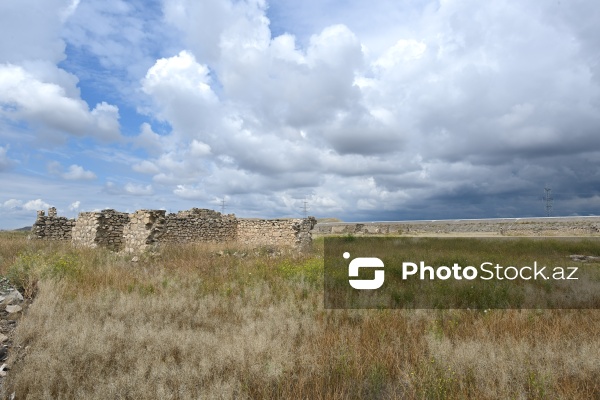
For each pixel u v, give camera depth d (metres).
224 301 8.63
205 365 5.13
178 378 4.81
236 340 5.95
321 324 7.14
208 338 6.16
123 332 6.25
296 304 8.51
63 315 6.86
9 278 9.77
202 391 4.56
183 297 8.60
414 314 7.69
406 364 5.40
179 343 5.94
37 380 4.68
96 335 5.93
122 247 20.64
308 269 12.80
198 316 7.53
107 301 7.92
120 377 4.78
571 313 7.67
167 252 16.66
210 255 16.41
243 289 10.06
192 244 20.69
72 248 17.41
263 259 15.59
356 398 4.72
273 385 4.96
